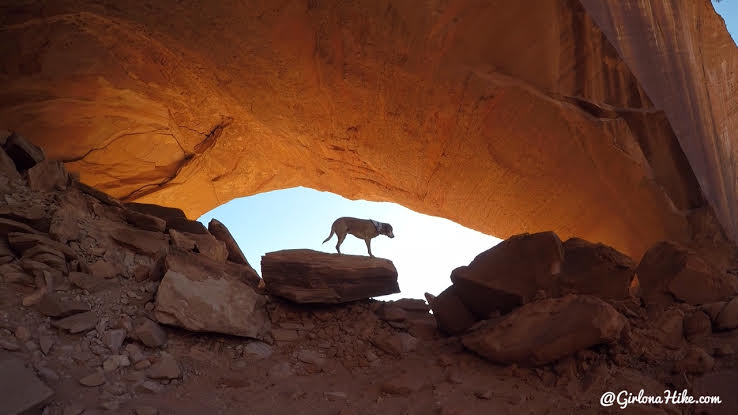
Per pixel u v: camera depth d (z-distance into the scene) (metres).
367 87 7.51
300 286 6.11
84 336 4.51
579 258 5.84
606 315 4.58
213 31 7.41
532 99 6.65
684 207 6.86
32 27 8.19
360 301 6.46
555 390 4.40
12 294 4.61
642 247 7.27
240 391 4.51
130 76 9.73
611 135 6.59
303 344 5.57
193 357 4.86
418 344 5.79
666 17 6.89
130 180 12.35
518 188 7.71
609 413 3.89
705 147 6.77
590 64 6.58
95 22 8.12
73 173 7.04
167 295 5.12
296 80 7.86
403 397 4.48
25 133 10.26
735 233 6.82
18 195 5.85
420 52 6.72
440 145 7.88
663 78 6.65
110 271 5.47
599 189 7.09
